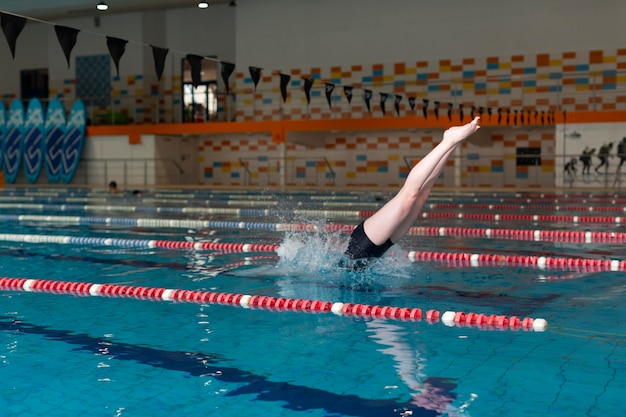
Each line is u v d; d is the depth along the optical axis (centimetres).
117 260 424
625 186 1366
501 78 1526
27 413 169
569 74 1478
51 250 472
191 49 1803
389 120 1498
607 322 257
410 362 208
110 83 1834
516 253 445
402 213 345
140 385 189
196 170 1825
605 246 484
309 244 434
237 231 590
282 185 1633
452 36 1557
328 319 267
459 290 319
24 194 1229
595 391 180
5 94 1973
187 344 231
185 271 379
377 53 1619
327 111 1669
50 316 274
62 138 1728
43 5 1541
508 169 1545
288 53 1694
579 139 1390
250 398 178
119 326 257
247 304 296
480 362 207
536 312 274
